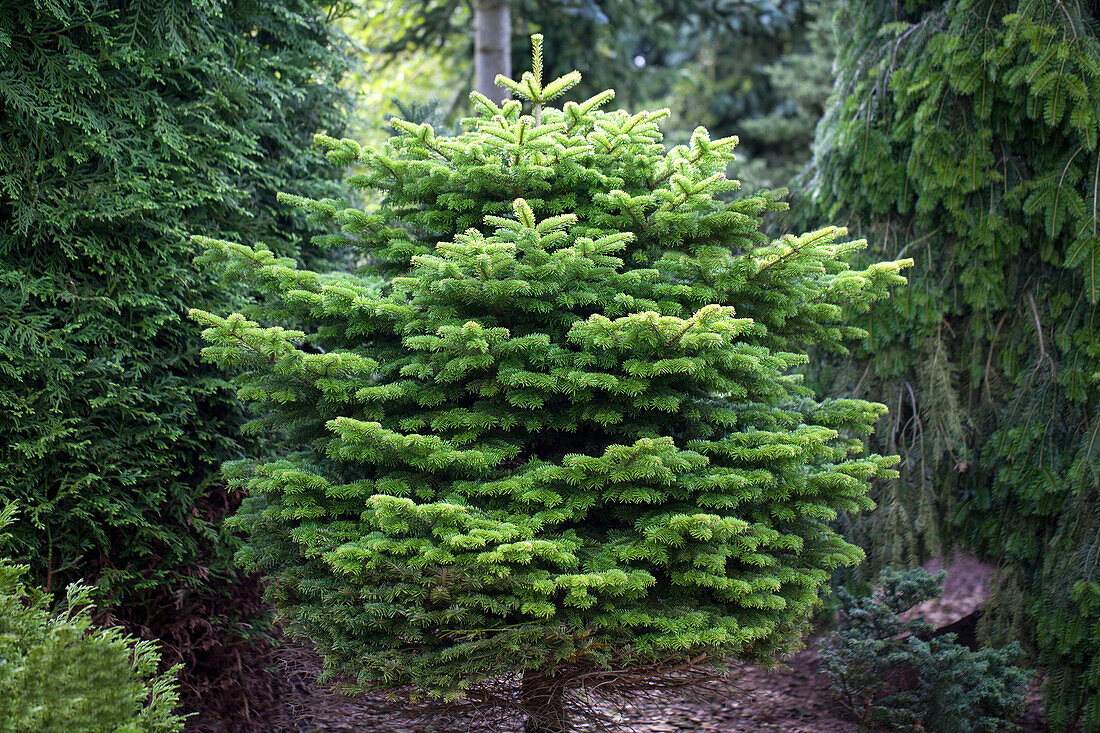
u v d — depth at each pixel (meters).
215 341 2.82
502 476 3.02
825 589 3.36
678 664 2.93
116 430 3.53
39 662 2.20
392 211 3.40
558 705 3.23
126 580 3.56
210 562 3.88
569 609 2.84
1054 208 4.03
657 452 2.76
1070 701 3.98
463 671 2.77
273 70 4.46
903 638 4.46
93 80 3.48
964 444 4.42
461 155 3.06
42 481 3.32
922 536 4.83
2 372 3.22
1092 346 4.04
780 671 4.88
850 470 3.01
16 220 3.29
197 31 3.85
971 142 4.25
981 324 4.48
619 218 3.15
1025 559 4.41
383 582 2.78
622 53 9.38
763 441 2.91
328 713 4.02
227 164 3.97
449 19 8.23
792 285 3.13
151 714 2.38
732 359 2.83
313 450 3.33
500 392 3.07
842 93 4.93
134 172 3.61
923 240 4.58
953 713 3.84
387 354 3.18
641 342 2.79
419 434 3.06
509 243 2.60
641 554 2.77
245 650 3.97
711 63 12.64
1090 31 3.96
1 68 3.28
